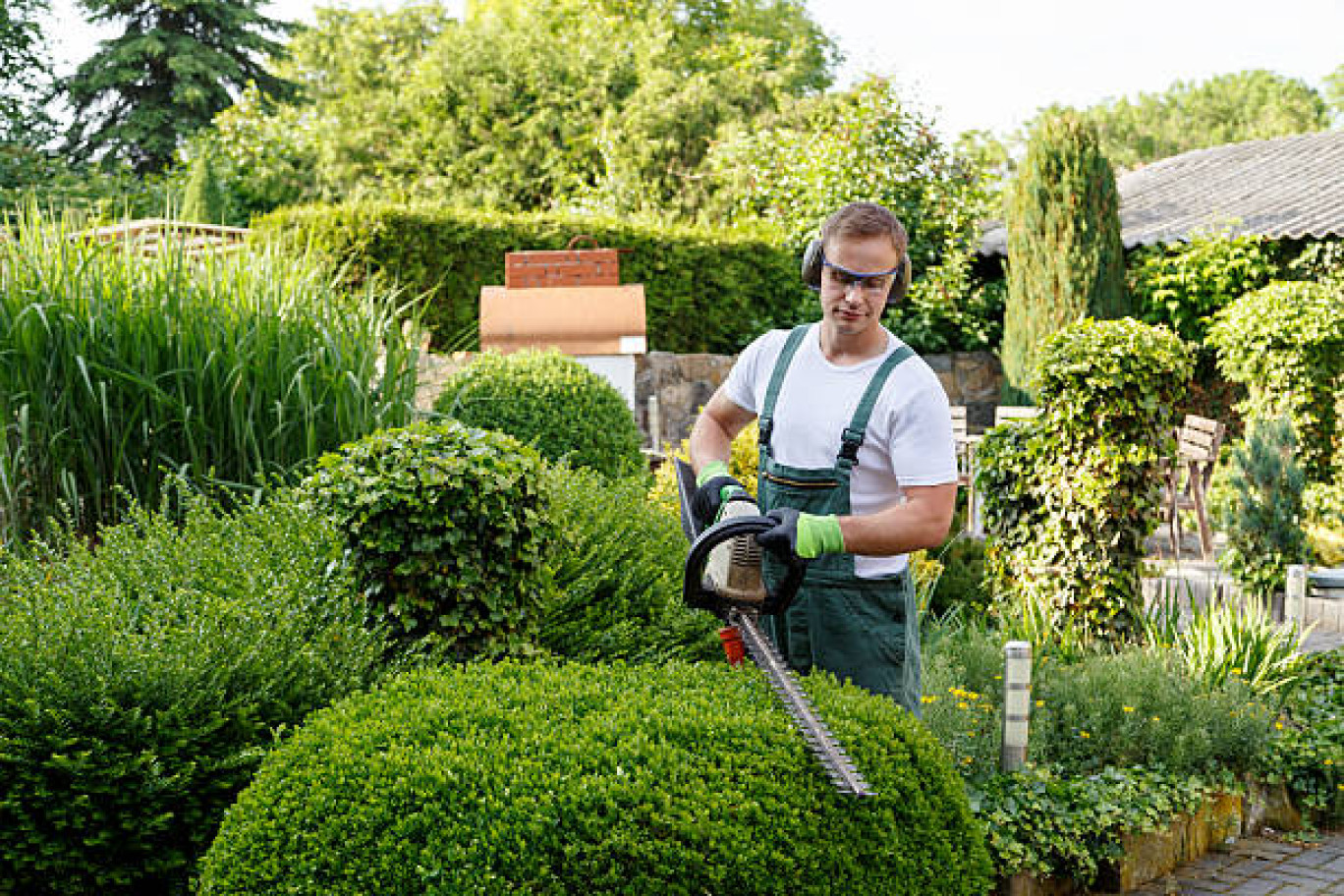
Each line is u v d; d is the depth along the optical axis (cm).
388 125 2459
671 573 475
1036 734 474
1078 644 590
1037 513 614
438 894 229
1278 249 1411
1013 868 398
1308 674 639
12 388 490
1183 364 593
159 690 301
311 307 562
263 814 250
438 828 236
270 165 2169
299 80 3297
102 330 508
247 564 369
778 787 245
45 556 414
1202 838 474
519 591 365
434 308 1257
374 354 564
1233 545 843
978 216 1578
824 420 293
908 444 285
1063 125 1369
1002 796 425
